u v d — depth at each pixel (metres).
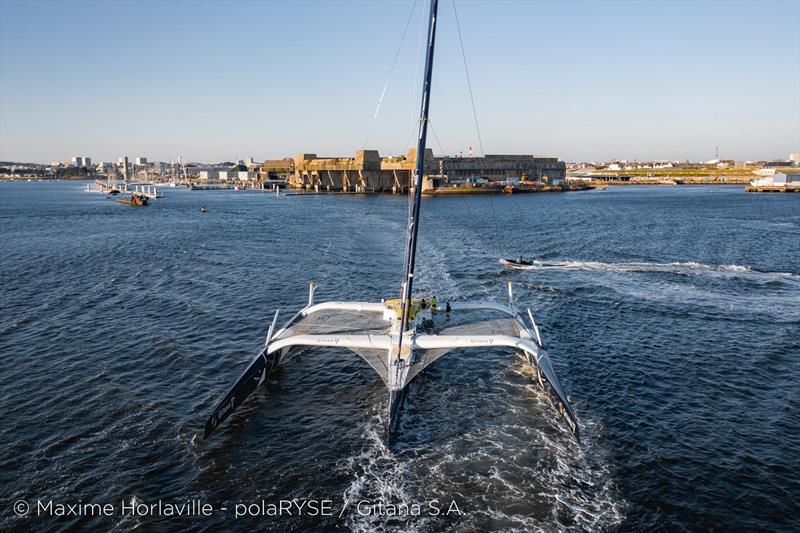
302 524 12.35
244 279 38.16
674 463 14.73
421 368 18.16
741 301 31.97
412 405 18.31
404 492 13.48
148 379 20.22
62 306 30.34
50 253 49.97
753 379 20.38
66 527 12.18
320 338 19.61
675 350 23.44
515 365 21.88
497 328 21.05
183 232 68.31
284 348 21.14
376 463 14.75
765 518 12.55
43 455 14.98
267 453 15.23
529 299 32.59
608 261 46.31
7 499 13.12
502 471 14.34
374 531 12.11
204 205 122.88
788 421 17.09
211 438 16.02
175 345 23.75
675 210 99.75
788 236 61.41
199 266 43.22
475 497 13.29
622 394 19.06
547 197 149.88
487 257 48.31
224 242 58.34
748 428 16.66
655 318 28.33
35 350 23.17
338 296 33.34
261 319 28.05
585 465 14.65
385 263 45.22
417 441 15.92
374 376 20.81
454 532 12.05
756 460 14.88
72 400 18.36
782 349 23.53
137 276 38.97
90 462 14.69
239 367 21.48
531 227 72.88
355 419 17.30
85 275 39.38
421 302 21.86
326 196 161.25
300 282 37.28
